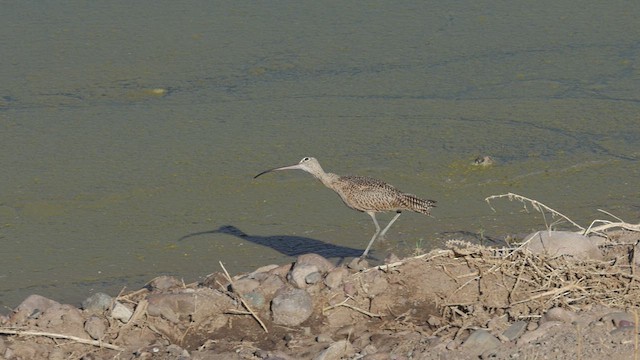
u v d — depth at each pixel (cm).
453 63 2081
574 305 1104
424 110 1895
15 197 1617
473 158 1720
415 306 1156
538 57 2103
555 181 1652
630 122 1842
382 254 1416
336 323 1146
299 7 2336
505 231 1483
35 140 1802
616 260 1193
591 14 2302
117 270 1402
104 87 2005
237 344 1105
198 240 1488
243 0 2377
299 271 1195
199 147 1773
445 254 1210
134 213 1577
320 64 2081
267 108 1912
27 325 1132
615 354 983
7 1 2372
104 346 1096
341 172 1670
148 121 1869
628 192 1609
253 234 1504
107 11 2317
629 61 2080
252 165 1711
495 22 2261
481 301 1142
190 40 2172
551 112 1883
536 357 994
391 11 2316
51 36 2189
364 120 1859
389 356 1038
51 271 1402
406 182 1650
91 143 1791
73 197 1620
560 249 1199
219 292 1183
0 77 2031
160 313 1147
